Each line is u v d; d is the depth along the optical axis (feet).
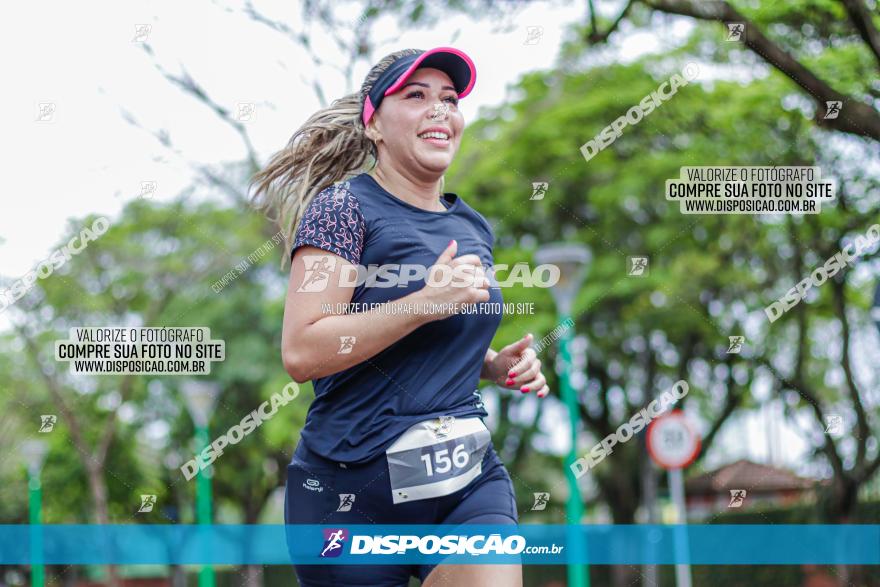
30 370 36.24
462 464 6.75
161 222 36.37
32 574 33.78
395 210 6.73
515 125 36.68
